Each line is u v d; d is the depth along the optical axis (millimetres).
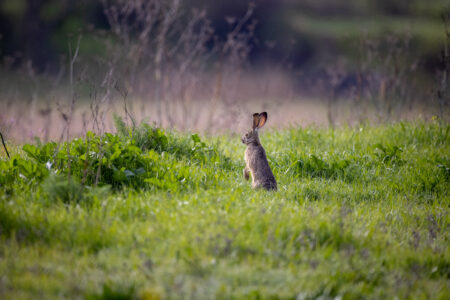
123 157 17344
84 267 11469
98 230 12836
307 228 13273
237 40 37469
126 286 10586
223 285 10492
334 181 19734
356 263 12203
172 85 32156
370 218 15570
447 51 28625
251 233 12844
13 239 12414
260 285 10875
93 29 31188
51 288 10547
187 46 33188
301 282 11023
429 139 25109
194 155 20266
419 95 32719
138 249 12188
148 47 31844
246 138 18781
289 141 24594
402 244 13867
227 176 18828
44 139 22562
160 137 20172
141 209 14359
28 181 16094
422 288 11703
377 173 20359
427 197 18609
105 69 23078
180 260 11562
